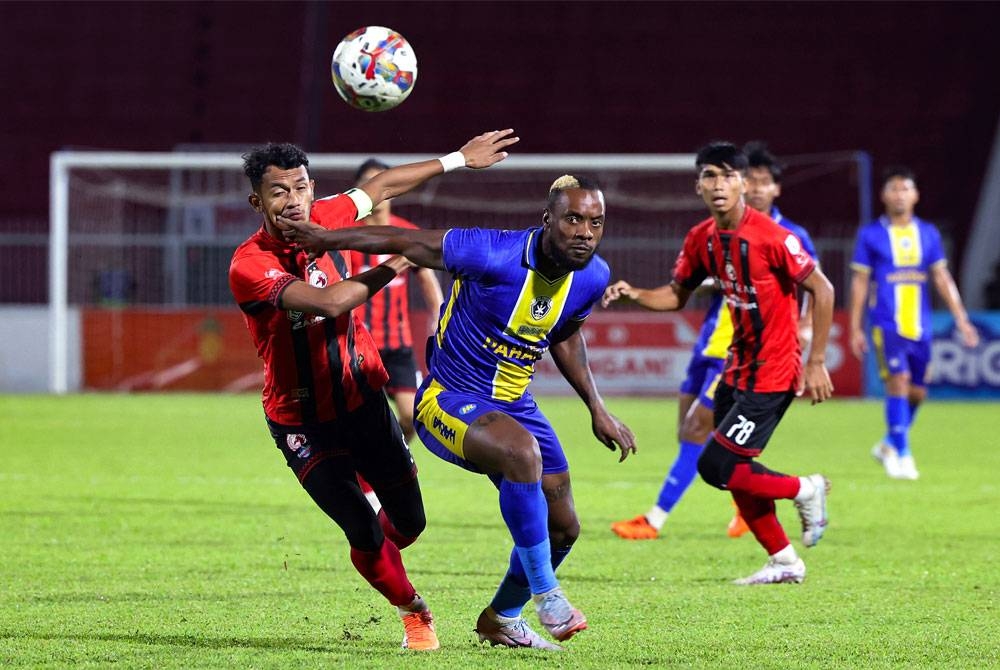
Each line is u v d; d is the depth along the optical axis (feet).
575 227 54.13
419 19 348.38
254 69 338.13
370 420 59.57
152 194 279.49
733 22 347.97
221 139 327.67
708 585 77.25
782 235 77.25
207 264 264.31
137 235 285.84
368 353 60.54
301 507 110.63
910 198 141.49
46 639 60.59
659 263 262.47
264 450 158.81
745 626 64.85
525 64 343.26
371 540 57.88
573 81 340.59
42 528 97.81
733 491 78.07
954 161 326.85
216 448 161.07
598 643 60.70
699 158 78.28
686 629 64.08
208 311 260.01
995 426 202.90
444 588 75.36
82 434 177.47
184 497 116.67
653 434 186.60
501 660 56.70
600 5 350.43
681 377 257.75
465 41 345.72
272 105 332.39
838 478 137.08
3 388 259.80
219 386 259.80
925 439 182.50
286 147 56.65
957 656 58.13
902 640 61.57
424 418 60.08
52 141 326.24
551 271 56.39
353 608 68.95
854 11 347.36
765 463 152.15
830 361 261.24
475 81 340.18
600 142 331.36
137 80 335.88
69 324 260.01
